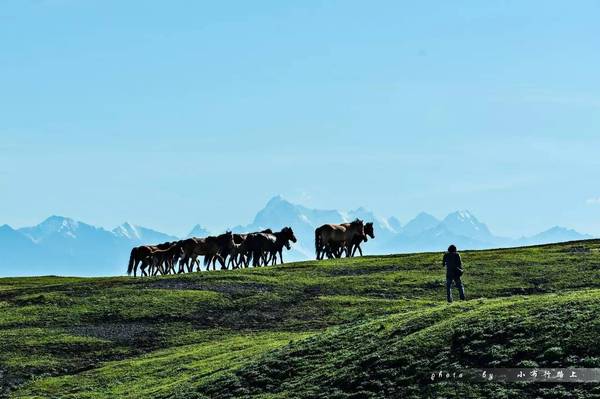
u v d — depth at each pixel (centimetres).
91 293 7725
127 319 6806
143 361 5569
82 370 5659
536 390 3284
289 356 4500
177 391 4466
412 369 3728
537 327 3731
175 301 7231
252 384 4231
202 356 5434
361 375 3825
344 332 4656
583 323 3628
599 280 6906
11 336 6400
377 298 7019
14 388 5338
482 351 3678
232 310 6956
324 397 3741
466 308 4375
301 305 6938
